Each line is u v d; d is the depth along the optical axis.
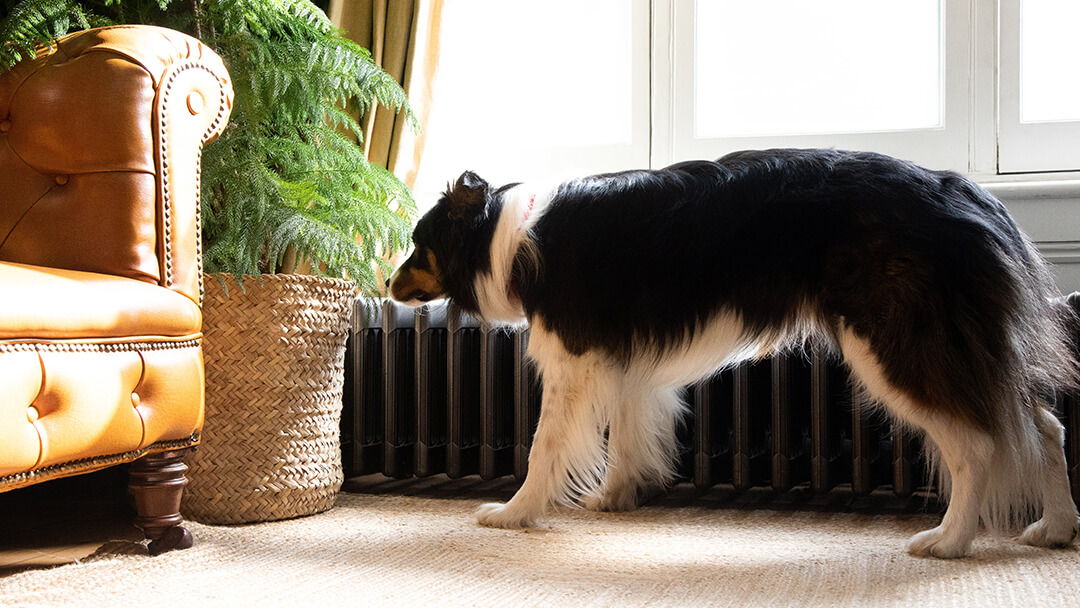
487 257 2.12
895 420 2.08
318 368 2.26
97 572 1.63
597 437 2.07
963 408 1.69
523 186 2.13
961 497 1.74
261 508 2.14
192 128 1.84
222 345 2.12
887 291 1.72
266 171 2.26
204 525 2.10
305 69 2.30
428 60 2.88
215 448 2.13
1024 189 2.56
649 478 2.42
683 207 1.93
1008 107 2.72
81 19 2.07
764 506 2.42
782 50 3.00
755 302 1.87
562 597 1.49
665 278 1.93
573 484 2.09
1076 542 1.88
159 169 1.76
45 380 1.44
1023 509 1.91
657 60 3.04
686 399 2.57
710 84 3.06
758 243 1.86
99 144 1.73
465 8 3.22
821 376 2.31
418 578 1.62
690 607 1.43
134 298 1.63
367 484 2.80
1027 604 1.43
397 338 2.63
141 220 1.73
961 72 2.76
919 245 1.72
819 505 2.43
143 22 2.36
